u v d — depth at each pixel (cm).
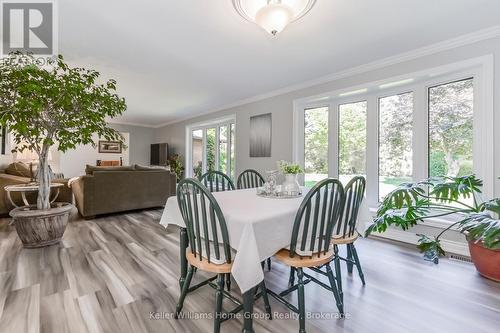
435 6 185
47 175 269
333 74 331
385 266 223
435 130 270
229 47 252
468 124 245
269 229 134
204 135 627
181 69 313
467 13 195
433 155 272
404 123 295
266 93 426
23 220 247
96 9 186
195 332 138
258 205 162
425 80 274
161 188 462
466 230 200
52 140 240
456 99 254
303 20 202
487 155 226
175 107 542
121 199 407
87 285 184
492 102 222
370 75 301
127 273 204
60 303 161
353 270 216
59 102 220
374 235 308
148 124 806
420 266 223
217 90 411
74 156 734
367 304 166
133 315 151
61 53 263
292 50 260
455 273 208
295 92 388
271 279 202
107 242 277
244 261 120
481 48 227
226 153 558
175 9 186
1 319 144
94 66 301
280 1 172
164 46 249
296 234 138
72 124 237
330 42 242
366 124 327
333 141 358
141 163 823
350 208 182
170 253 247
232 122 541
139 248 260
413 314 155
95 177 376
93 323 143
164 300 167
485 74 225
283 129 407
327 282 197
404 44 248
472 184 213
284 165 207
